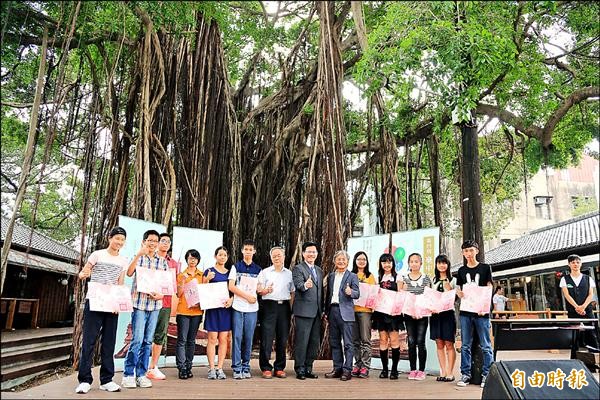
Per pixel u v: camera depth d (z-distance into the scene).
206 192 7.82
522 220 19.55
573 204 19.72
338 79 7.70
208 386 4.81
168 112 7.76
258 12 8.64
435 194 9.12
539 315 9.66
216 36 8.30
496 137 11.11
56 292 14.95
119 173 7.32
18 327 13.42
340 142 7.49
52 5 5.75
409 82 6.94
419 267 5.68
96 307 4.27
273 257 5.71
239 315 5.43
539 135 7.21
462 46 5.57
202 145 7.84
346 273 5.56
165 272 4.89
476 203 6.38
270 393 4.41
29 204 14.67
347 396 4.27
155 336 5.32
